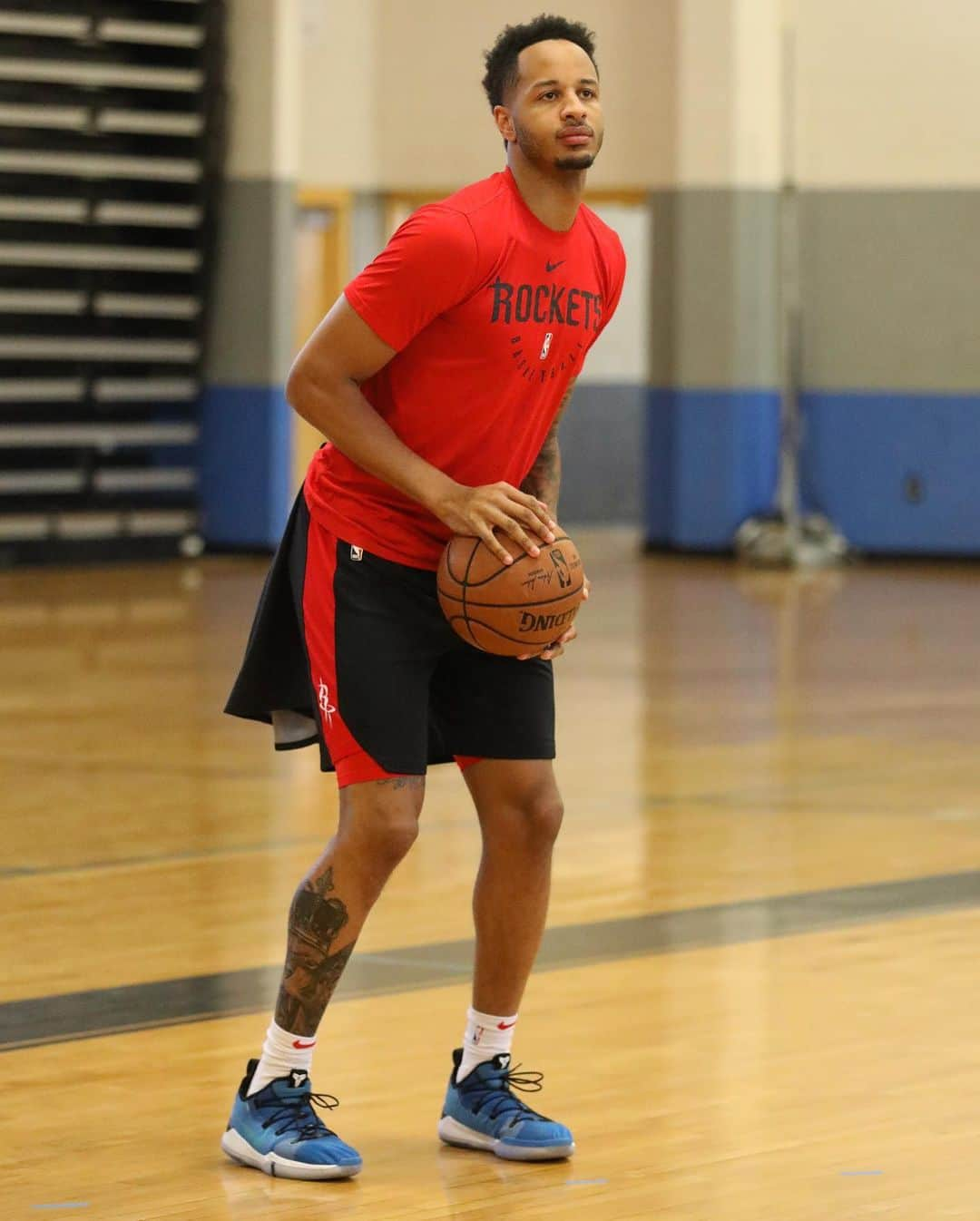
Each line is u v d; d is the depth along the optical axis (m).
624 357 37.50
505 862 7.11
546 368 6.84
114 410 31.53
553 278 6.72
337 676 6.83
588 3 32.22
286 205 31.50
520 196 6.70
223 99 31.30
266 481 31.73
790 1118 7.49
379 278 6.54
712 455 31.86
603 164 32.34
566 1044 8.43
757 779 14.61
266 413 31.62
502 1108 7.13
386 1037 8.55
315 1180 6.84
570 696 18.48
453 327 6.66
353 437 6.67
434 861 11.91
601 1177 6.88
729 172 31.33
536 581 6.64
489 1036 7.25
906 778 14.68
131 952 9.88
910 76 31.14
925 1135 7.30
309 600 6.95
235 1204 6.61
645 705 17.98
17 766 14.88
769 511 32.22
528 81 6.62
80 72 30.44
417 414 6.82
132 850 12.19
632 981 9.42
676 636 22.69
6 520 29.80
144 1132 7.36
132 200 31.33
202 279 31.62
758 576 29.55
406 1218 6.47
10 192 30.47
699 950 9.98
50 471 30.61
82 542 30.58
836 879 11.53
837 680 19.48
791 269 31.80
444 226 6.49
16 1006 8.97
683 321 31.89
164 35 30.73
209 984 9.34
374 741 6.80
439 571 6.73
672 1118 7.50
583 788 14.23
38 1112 7.56
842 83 31.41
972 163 31.03
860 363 31.81
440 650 6.94
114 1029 8.64
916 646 22.03
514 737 7.02
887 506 31.89
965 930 10.40
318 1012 7.00
